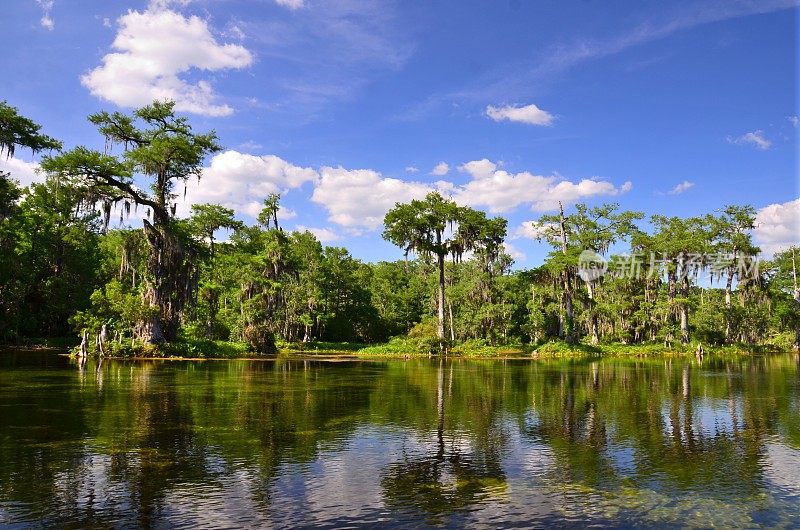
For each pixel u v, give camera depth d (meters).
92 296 38.66
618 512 7.67
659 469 9.84
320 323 76.25
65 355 37.47
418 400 18.22
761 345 66.00
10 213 44.97
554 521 7.31
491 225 57.25
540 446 11.52
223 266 64.56
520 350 57.38
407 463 10.05
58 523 7.05
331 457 10.42
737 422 14.46
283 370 30.61
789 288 79.88
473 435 12.52
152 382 22.45
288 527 7.00
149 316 38.34
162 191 40.25
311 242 74.94
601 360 45.28
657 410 16.39
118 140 41.38
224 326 56.25
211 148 42.62
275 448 11.08
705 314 67.00
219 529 6.91
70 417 14.20
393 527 7.05
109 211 39.00
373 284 88.62
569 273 60.00
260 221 72.31
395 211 56.12
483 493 8.41
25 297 52.06
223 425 13.38
